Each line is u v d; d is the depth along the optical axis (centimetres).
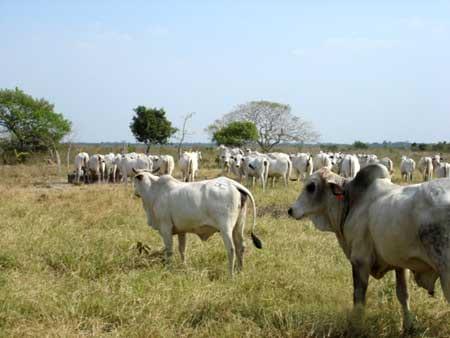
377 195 556
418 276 530
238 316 582
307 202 638
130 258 819
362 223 566
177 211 800
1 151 4181
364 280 571
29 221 1136
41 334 539
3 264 784
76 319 583
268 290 662
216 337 543
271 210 1468
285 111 5744
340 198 594
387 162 2925
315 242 974
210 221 779
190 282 699
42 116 4131
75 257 805
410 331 562
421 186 491
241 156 2645
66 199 1633
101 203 1490
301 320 569
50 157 4216
